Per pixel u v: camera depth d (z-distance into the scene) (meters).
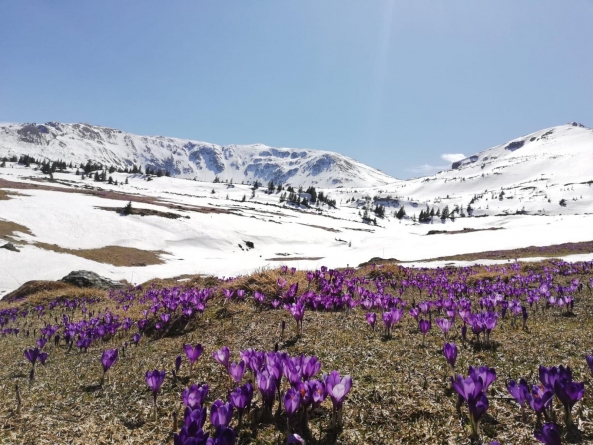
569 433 3.44
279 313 9.57
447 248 52.22
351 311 9.70
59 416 4.81
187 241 83.94
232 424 4.08
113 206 100.00
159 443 3.92
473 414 3.46
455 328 7.84
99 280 30.20
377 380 5.15
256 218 126.19
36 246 58.38
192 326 9.49
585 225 63.19
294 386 3.77
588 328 7.27
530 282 14.98
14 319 14.55
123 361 7.38
